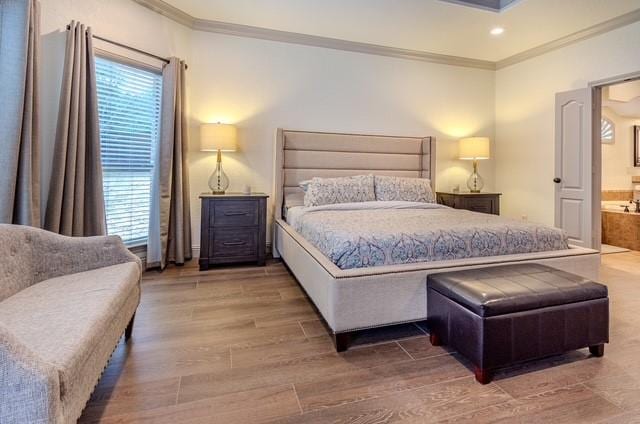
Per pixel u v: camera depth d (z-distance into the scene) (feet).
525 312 5.44
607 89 14.84
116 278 5.84
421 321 7.18
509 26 12.25
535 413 4.65
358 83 14.28
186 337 6.82
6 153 7.19
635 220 14.85
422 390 5.18
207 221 11.51
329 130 13.98
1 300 4.94
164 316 7.81
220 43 12.60
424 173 14.84
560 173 13.58
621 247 15.43
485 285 5.75
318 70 13.74
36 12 7.78
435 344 6.57
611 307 8.29
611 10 10.96
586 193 12.74
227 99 12.76
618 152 19.29
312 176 13.46
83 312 4.49
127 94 10.78
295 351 6.33
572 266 7.77
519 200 15.43
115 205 10.59
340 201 12.00
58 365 3.27
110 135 10.34
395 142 14.46
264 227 12.05
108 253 6.57
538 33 12.83
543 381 5.38
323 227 8.13
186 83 12.25
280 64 13.28
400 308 6.61
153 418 4.54
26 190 7.52
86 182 9.22
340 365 5.87
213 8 11.33
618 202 18.53
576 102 12.94
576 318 5.76
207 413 4.65
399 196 12.66
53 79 8.66
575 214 13.11
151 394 5.03
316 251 7.96
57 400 3.13
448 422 4.50
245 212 11.82
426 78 15.25
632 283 10.14
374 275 6.41
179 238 11.86
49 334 3.86
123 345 6.47
